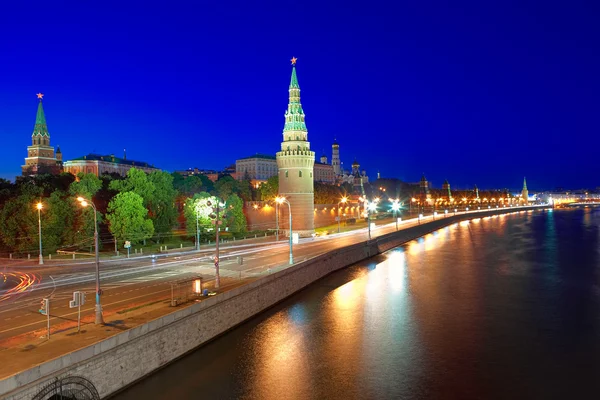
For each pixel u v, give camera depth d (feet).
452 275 233.14
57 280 173.68
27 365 85.56
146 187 294.66
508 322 153.58
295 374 114.01
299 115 385.50
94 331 106.01
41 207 223.71
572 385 108.17
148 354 108.47
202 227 310.86
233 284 160.76
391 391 106.22
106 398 96.27
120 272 191.52
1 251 242.99
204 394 102.94
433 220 529.04
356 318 158.30
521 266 259.39
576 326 148.97
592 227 519.60
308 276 208.54
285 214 383.65
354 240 329.11
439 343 135.03
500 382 110.01
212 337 133.90
